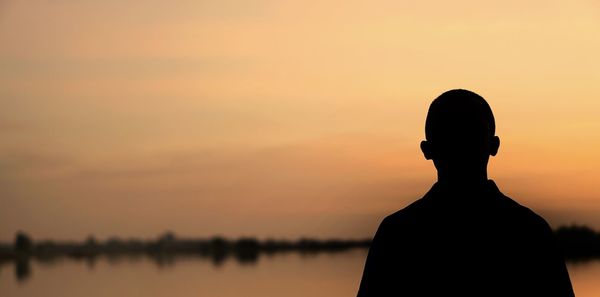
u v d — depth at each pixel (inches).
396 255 65.1
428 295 64.2
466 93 65.4
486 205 64.6
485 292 63.6
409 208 66.2
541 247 63.9
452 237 64.2
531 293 63.6
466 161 64.7
